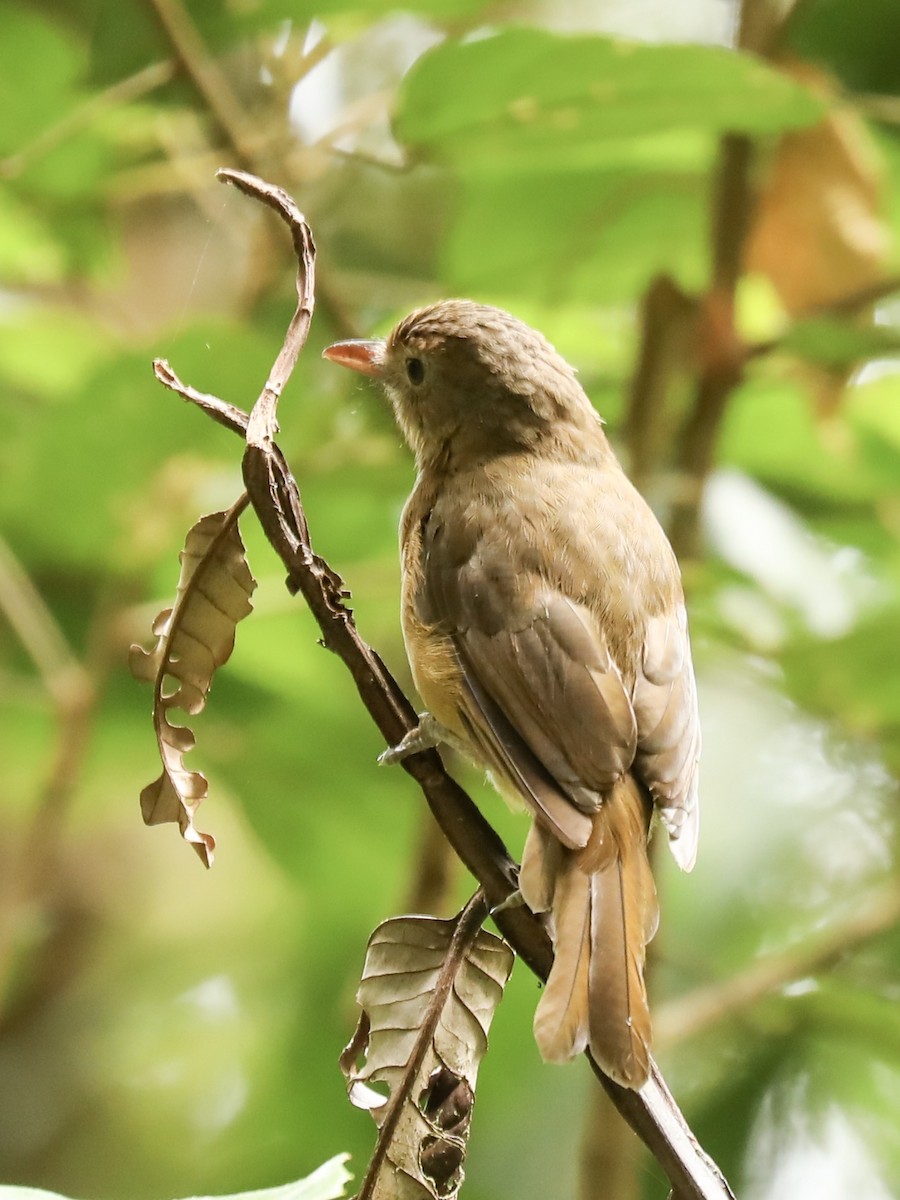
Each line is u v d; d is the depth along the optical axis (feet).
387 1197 18.51
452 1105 18.83
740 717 40.42
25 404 36.35
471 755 25.40
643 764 23.02
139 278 43.57
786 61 35.68
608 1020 19.24
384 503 34.91
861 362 34.81
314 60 33.86
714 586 34.40
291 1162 37.63
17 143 34.71
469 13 32.32
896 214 37.58
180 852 49.49
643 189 36.29
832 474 38.86
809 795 39.75
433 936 19.20
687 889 38.96
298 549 18.60
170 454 31.35
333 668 37.63
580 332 38.24
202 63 32.60
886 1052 35.01
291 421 31.76
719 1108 37.14
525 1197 36.68
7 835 42.16
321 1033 39.04
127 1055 45.70
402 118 30.17
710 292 34.45
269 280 36.65
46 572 36.63
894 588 36.99
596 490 26.78
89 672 35.53
